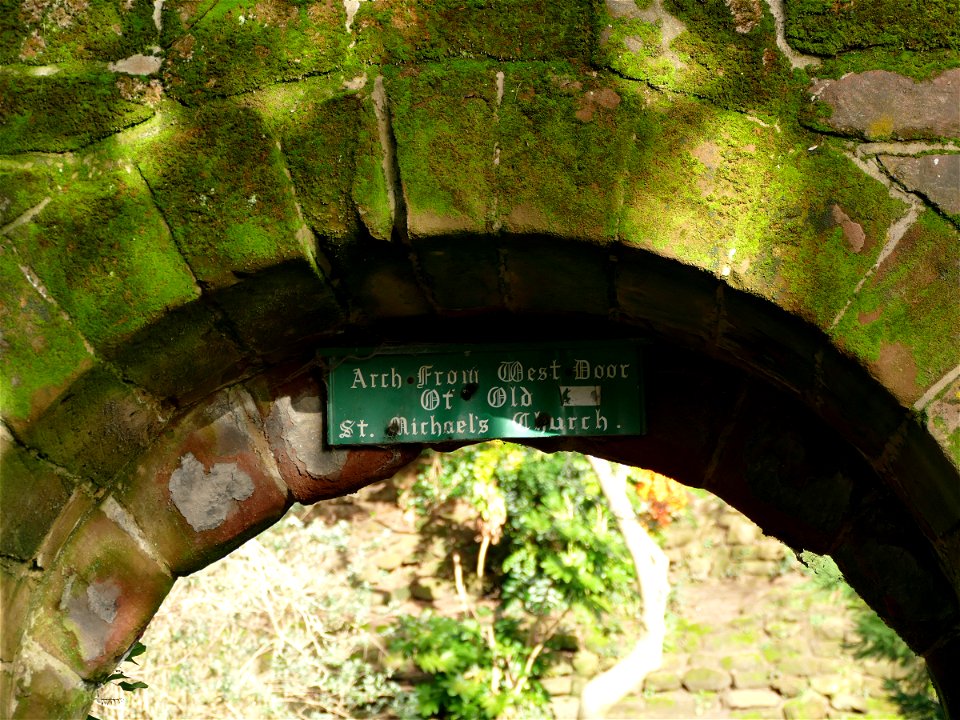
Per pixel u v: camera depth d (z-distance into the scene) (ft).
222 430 7.39
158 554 7.26
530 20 6.26
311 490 7.47
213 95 6.37
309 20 6.36
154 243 6.37
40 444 6.38
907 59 6.02
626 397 7.35
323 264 6.61
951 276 5.89
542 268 6.62
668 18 6.21
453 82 6.26
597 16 6.23
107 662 7.05
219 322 6.70
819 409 6.89
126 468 7.18
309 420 7.44
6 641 6.35
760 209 6.07
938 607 6.95
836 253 5.98
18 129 6.37
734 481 7.36
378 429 7.36
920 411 5.89
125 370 6.59
